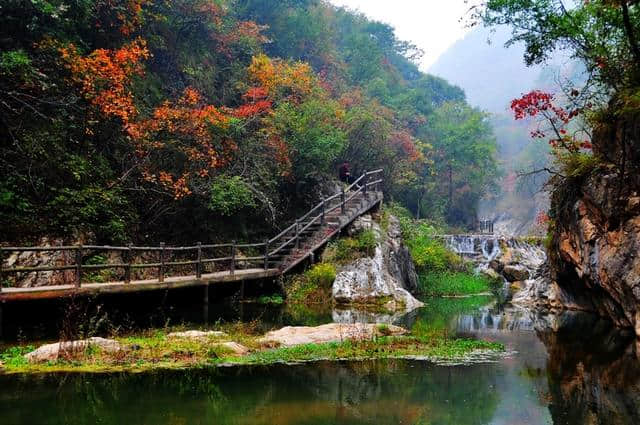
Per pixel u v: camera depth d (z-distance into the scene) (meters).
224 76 24.97
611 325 14.73
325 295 18.97
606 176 12.66
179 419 6.77
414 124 50.03
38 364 8.97
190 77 22.55
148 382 8.30
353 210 22.27
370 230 21.66
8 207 13.84
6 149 14.10
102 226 15.88
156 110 17.55
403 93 55.12
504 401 7.71
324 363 9.80
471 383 8.66
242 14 32.88
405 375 9.11
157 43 21.06
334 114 26.02
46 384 8.03
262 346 10.96
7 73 13.27
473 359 10.41
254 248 21.69
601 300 15.40
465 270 29.06
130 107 15.95
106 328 12.17
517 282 28.55
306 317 15.61
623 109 11.38
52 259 14.31
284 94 24.84
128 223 17.34
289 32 36.06
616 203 12.30
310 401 7.60
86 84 14.82
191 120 18.16
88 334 10.62
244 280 18.34
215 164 18.50
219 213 20.39
